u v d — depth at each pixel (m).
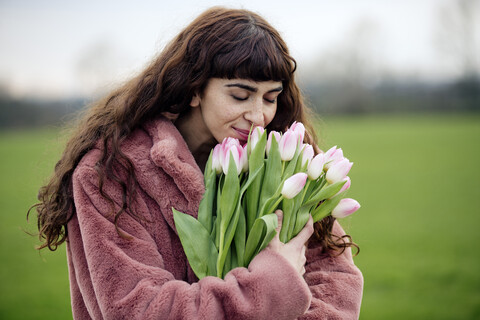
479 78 43.19
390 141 21.84
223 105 1.26
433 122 36.22
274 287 1.09
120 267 1.15
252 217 1.21
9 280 4.63
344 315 1.32
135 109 1.33
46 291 4.26
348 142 21.59
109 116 1.34
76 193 1.22
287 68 1.28
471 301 3.87
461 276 4.57
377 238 6.24
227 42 1.24
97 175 1.22
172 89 1.30
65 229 1.32
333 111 46.06
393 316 3.57
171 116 1.38
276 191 1.16
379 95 46.28
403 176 12.19
